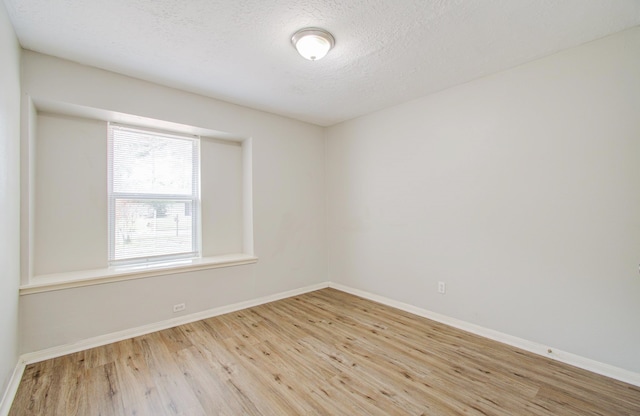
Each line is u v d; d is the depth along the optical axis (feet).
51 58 7.75
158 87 9.48
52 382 6.56
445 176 9.91
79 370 7.05
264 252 12.18
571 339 7.38
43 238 8.42
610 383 6.54
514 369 7.10
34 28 6.56
